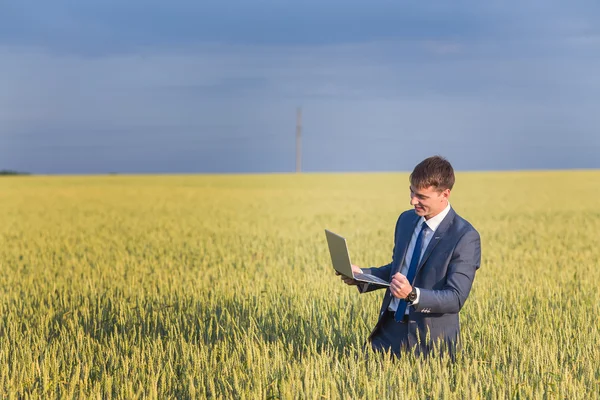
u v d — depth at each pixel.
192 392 4.69
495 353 5.41
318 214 26.50
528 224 21.50
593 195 39.41
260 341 5.82
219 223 22.34
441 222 4.75
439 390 4.50
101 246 15.80
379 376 4.73
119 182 62.25
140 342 6.23
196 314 7.49
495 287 9.13
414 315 4.87
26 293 9.00
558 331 6.38
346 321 6.76
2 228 20.81
